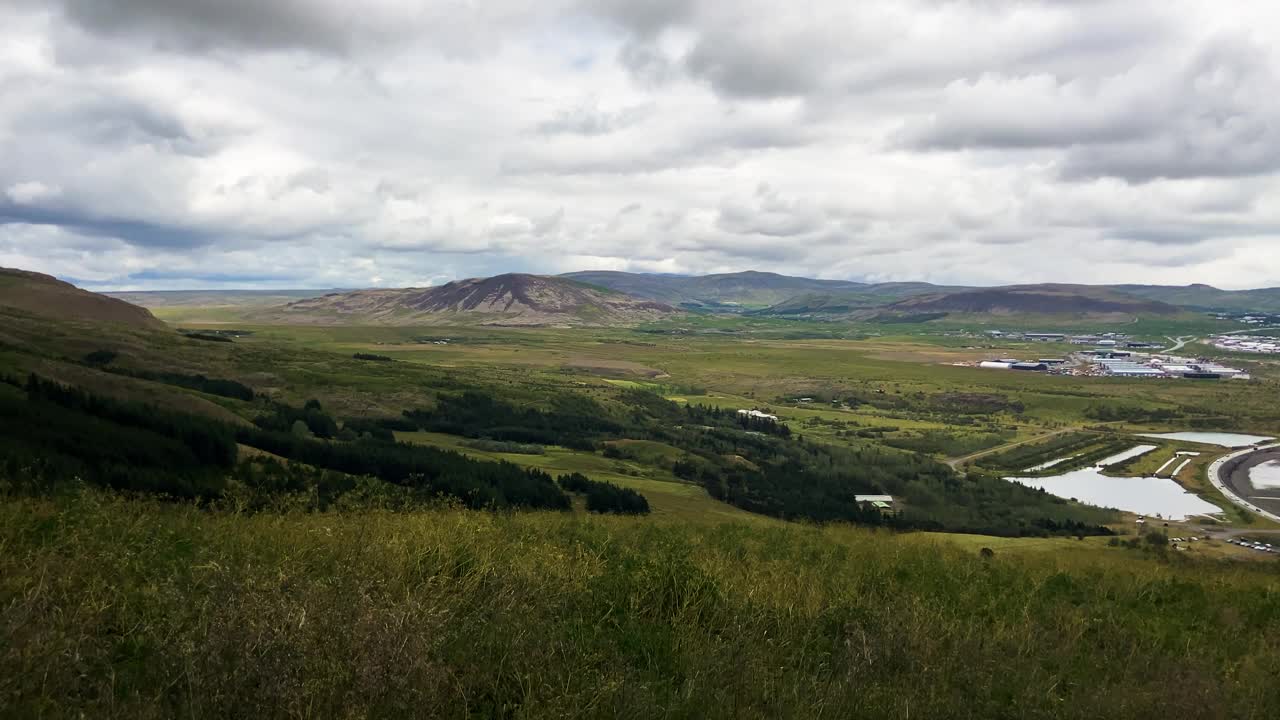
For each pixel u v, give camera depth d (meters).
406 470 85.56
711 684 7.63
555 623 8.88
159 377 170.12
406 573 9.73
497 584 9.80
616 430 183.25
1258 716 8.05
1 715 5.38
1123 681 8.64
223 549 9.92
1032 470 174.12
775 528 19.78
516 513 18.09
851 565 13.77
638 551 13.30
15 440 51.72
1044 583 13.82
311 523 12.70
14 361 104.38
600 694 6.83
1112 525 121.06
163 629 7.14
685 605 9.99
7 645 5.99
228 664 6.08
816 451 177.25
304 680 6.00
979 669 8.55
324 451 88.25
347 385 198.50
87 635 6.68
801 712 7.12
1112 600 13.24
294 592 7.37
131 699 5.92
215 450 69.69
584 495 96.75
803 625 9.91
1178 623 11.91
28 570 8.09
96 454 56.34
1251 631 11.79
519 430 165.50
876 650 8.81
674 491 114.06
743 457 158.62
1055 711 7.73
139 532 10.67
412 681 6.30
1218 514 133.62
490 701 6.91
